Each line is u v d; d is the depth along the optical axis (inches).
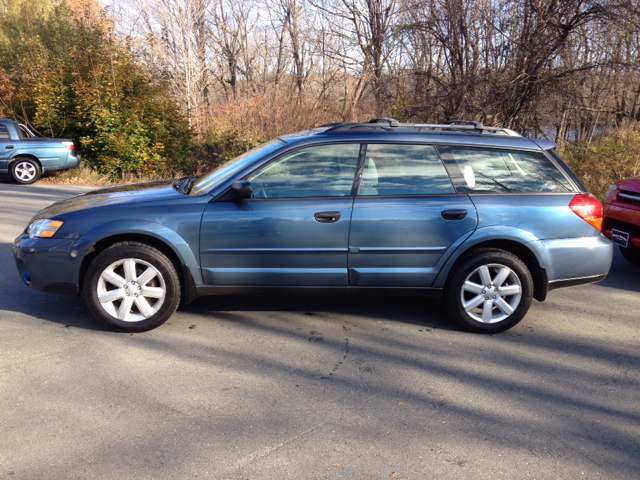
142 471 94.3
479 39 512.4
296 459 99.0
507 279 165.8
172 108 565.6
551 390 129.9
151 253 153.7
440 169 162.6
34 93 561.0
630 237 229.9
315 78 1069.8
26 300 181.3
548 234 163.0
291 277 159.3
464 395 125.9
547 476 96.5
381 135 162.7
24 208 362.6
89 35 573.0
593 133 546.6
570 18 458.3
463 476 95.5
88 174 525.3
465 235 159.3
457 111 518.6
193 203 156.8
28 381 125.8
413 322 173.6
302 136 167.3
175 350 146.1
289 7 1062.4
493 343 158.6
